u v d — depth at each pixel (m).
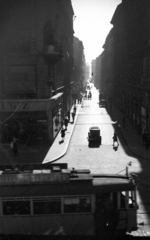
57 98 34.88
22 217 11.73
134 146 29.64
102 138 34.53
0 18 30.70
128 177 12.56
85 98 94.62
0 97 31.94
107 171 21.61
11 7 31.00
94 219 11.88
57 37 40.06
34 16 31.08
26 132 30.78
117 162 24.20
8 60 31.66
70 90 63.03
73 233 11.89
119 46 59.31
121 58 56.03
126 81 49.50
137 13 37.44
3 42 31.39
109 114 55.56
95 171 21.64
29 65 31.81
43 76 31.88
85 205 11.86
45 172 12.58
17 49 31.52
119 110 61.06
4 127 30.45
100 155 26.64
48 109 30.55
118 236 12.11
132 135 35.47
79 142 32.50
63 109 45.78
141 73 35.47
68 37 57.09
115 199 11.96
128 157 25.83
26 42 31.48
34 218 11.74
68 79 56.47
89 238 11.92
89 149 29.08
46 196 11.67
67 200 11.77
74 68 76.12
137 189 18.03
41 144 30.75
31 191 11.66
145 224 13.62
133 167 22.69
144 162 24.17
